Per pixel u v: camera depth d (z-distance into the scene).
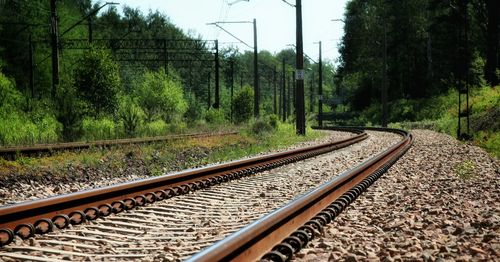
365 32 83.31
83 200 7.16
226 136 25.95
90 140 20.28
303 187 10.78
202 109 50.28
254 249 4.58
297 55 33.16
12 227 5.93
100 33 102.62
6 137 18.75
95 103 28.02
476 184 11.38
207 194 9.61
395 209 7.88
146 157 15.77
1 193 9.63
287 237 5.15
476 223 6.49
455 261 4.69
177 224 7.02
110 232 6.47
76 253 5.29
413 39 75.12
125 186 7.95
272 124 36.34
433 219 6.96
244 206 8.45
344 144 24.19
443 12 73.19
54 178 11.68
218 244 3.90
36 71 58.50
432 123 48.47
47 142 19.31
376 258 4.84
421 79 73.50
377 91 82.69
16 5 61.72
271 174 13.07
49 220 6.21
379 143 26.66
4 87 28.17
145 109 38.44
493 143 23.55
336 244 5.40
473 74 60.78
